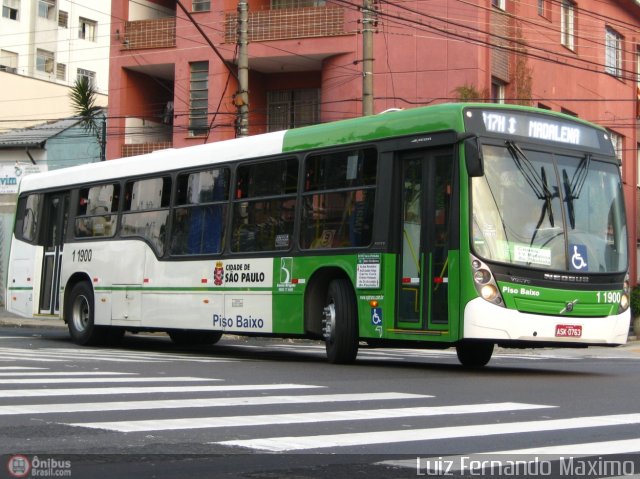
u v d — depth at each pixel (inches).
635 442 302.7
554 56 1453.0
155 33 1460.4
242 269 666.8
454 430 321.1
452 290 536.7
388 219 574.2
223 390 430.6
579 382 522.3
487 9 1285.7
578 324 553.0
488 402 405.4
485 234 535.5
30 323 1246.9
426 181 561.9
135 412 350.9
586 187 580.7
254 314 655.8
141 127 1519.4
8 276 906.7
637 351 1083.3
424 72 1267.2
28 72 2635.3
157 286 739.4
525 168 557.9
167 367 563.8
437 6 1261.1
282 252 639.8
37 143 1604.3
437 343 567.8
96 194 820.6
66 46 2738.7
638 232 1721.2
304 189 632.4
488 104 558.6
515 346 570.9
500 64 1315.2
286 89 1453.0
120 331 820.0
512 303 533.3
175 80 1441.9
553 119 579.5
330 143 621.3
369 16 990.4
